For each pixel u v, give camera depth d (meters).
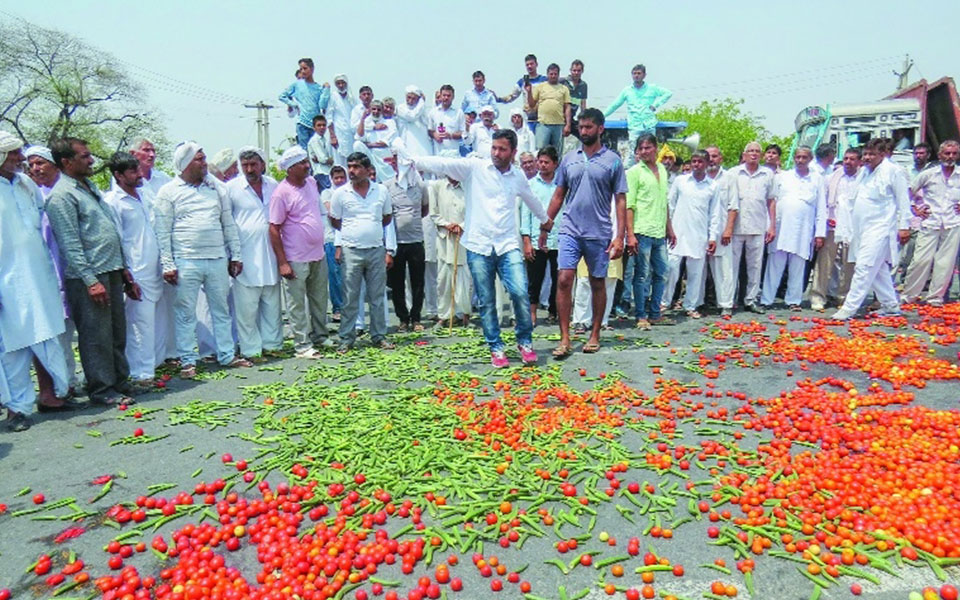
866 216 9.04
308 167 8.02
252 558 3.76
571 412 5.75
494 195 7.18
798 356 7.39
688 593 3.34
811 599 3.25
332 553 3.67
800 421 5.41
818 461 4.66
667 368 7.14
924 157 10.51
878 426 5.29
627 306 9.98
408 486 4.48
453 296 9.22
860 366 6.90
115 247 6.46
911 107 14.55
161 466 4.95
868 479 4.29
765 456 4.82
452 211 9.39
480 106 13.58
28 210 6.05
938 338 8.00
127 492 4.54
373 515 4.09
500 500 4.29
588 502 4.27
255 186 7.94
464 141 13.32
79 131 37.66
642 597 3.31
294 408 6.18
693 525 3.98
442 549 3.79
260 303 8.29
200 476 4.77
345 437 5.30
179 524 4.12
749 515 3.98
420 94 13.30
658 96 13.76
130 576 3.53
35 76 36.66
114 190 6.94
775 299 11.34
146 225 7.08
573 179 7.46
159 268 7.20
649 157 8.77
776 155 10.51
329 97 13.46
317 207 8.22
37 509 4.32
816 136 15.82
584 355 7.76
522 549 3.78
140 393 6.81
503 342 7.88
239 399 6.52
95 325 6.29
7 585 3.53
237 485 4.62
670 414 5.71
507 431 5.39
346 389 6.65
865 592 3.30
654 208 8.86
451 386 6.66
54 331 6.09
